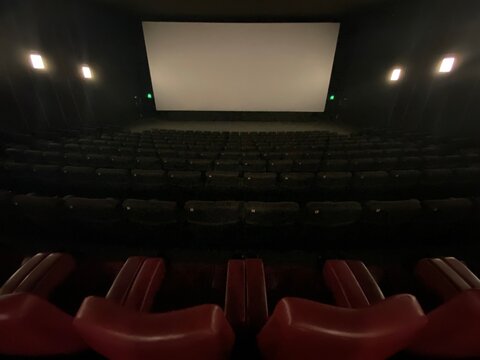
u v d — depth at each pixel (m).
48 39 7.16
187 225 2.29
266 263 2.05
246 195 3.06
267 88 11.03
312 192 3.05
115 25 9.59
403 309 0.63
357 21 9.72
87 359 1.06
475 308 0.79
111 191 3.11
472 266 2.02
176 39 10.21
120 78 10.34
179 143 5.88
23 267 1.28
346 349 0.62
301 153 4.38
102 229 2.29
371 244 2.26
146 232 2.30
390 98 8.86
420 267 1.42
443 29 6.80
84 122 8.75
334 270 1.34
